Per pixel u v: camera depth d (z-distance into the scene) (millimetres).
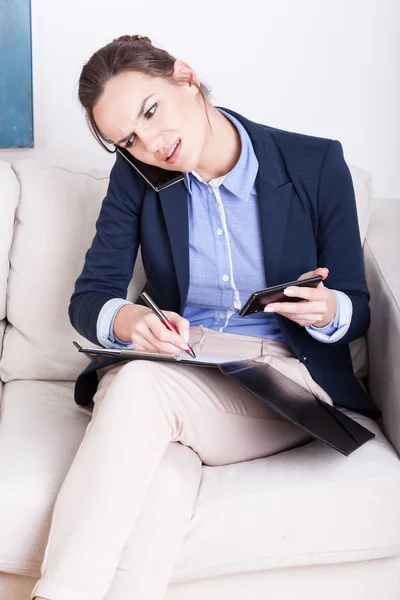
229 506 1239
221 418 1326
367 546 1274
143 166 1451
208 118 1405
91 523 1104
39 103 2178
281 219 1434
